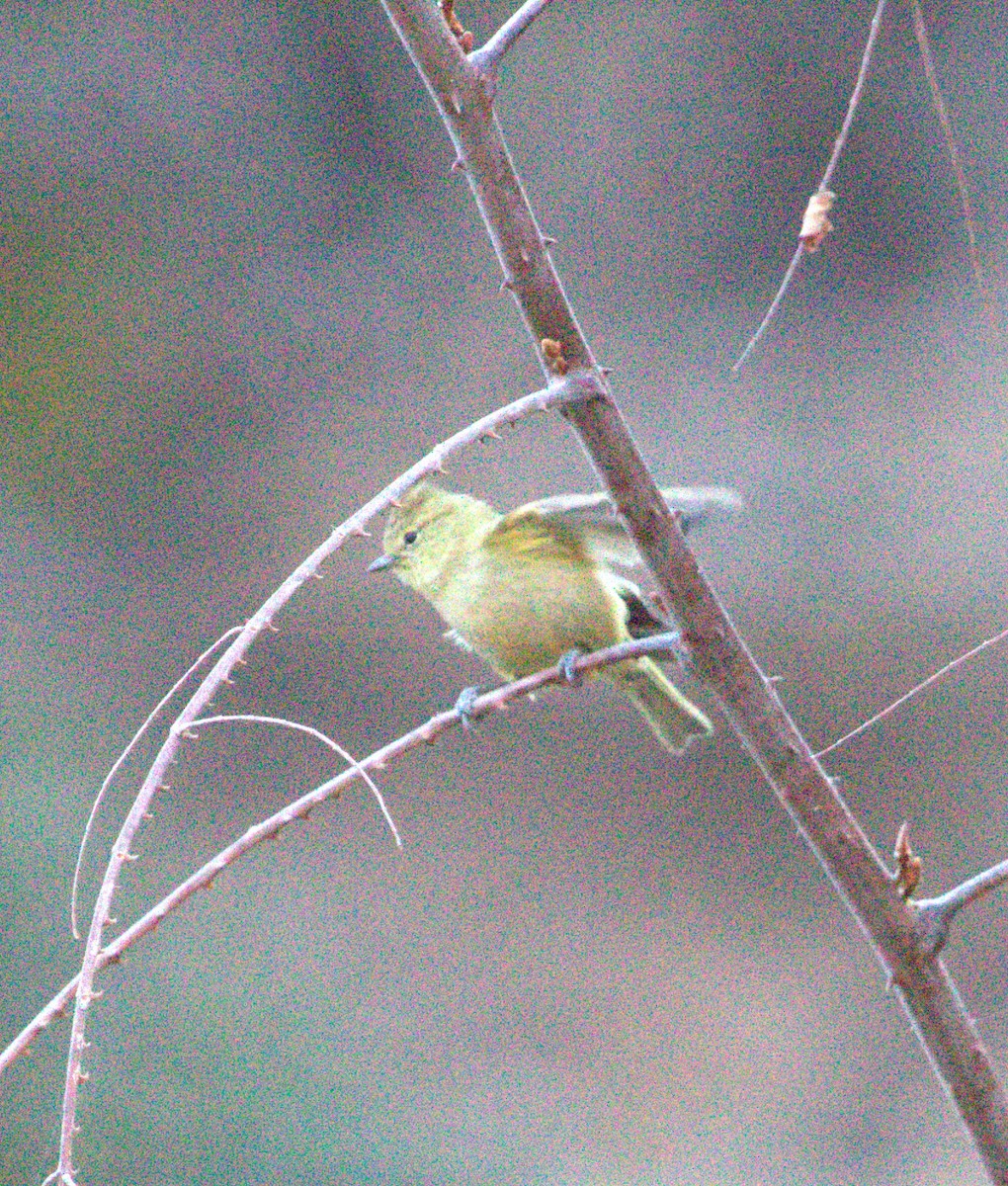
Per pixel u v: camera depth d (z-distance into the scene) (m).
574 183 19.50
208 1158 10.80
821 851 2.99
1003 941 14.05
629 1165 12.30
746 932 15.18
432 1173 11.56
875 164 18.98
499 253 2.89
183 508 18.78
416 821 16.67
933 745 16.19
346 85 19.66
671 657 3.46
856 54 18.77
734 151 19.34
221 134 19.31
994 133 18.62
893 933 2.97
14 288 18.59
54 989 11.68
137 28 18.81
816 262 19.08
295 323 19.55
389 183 19.92
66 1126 2.57
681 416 18.78
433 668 18.11
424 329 19.73
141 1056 11.27
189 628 18.12
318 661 18.19
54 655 17.28
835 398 18.56
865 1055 13.55
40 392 18.55
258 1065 11.70
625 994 14.22
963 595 16.94
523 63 19.28
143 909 13.19
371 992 13.70
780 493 17.89
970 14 18.50
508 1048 13.44
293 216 19.67
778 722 2.99
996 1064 12.59
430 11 2.83
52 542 18.12
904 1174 12.26
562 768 17.34
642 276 19.50
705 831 16.47
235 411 19.34
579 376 2.89
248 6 19.14
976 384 17.97
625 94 19.34
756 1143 12.56
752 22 18.95
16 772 14.59
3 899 12.40
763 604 17.31
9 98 18.53
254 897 14.62
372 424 19.38
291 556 18.67
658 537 2.95
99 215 18.98
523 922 15.23
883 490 17.70
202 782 16.66
